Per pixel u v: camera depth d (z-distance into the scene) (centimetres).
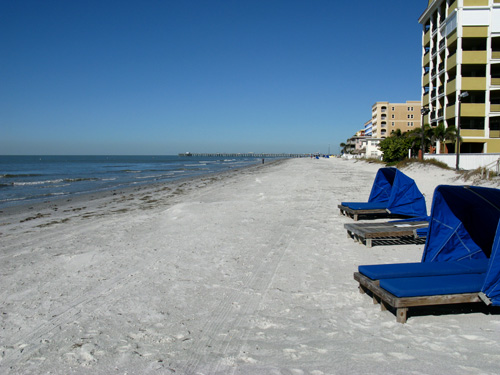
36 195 2236
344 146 15250
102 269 646
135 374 327
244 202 1461
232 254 718
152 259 698
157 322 434
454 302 398
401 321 404
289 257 688
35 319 454
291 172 3962
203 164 9238
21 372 336
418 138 3806
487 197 481
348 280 552
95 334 409
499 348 346
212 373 323
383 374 309
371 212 1005
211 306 476
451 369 312
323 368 323
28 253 781
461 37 2942
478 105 2939
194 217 1128
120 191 2381
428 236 543
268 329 407
